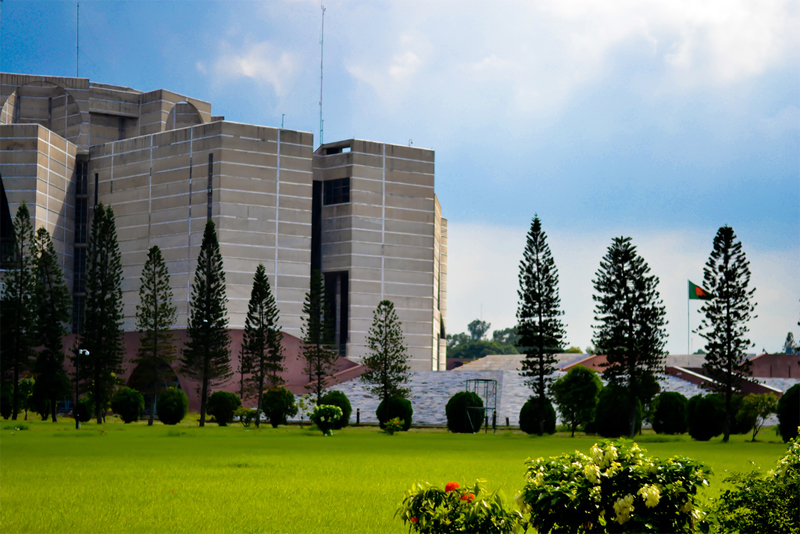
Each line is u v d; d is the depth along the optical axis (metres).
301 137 73.31
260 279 51.91
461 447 28.20
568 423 49.00
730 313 41.50
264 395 49.06
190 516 11.34
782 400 36.50
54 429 40.97
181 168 72.94
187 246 71.56
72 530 10.30
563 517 7.38
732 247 41.56
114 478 16.12
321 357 55.00
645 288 43.62
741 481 8.47
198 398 62.66
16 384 54.00
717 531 8.09
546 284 46.25
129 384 64.94
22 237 59.56
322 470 18.02
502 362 68.88
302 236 72.50
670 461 7.58
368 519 11.12
